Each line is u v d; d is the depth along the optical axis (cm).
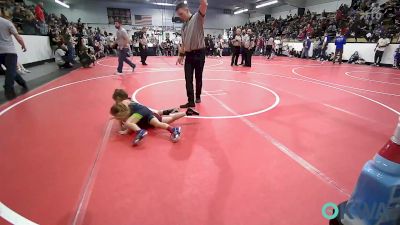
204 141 287
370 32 1366
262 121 356
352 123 355
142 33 1100
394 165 99
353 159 251
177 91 548
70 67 985
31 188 196
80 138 292
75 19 2569
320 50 1587
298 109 420
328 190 200
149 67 1024
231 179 213
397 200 99
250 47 1059
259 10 2838
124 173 219
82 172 220
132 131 306
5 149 262
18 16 970
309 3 2259
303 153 262
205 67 1046
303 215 172
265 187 202
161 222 163
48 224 160
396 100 500
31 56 1002
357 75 867
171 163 238
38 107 414
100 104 436
